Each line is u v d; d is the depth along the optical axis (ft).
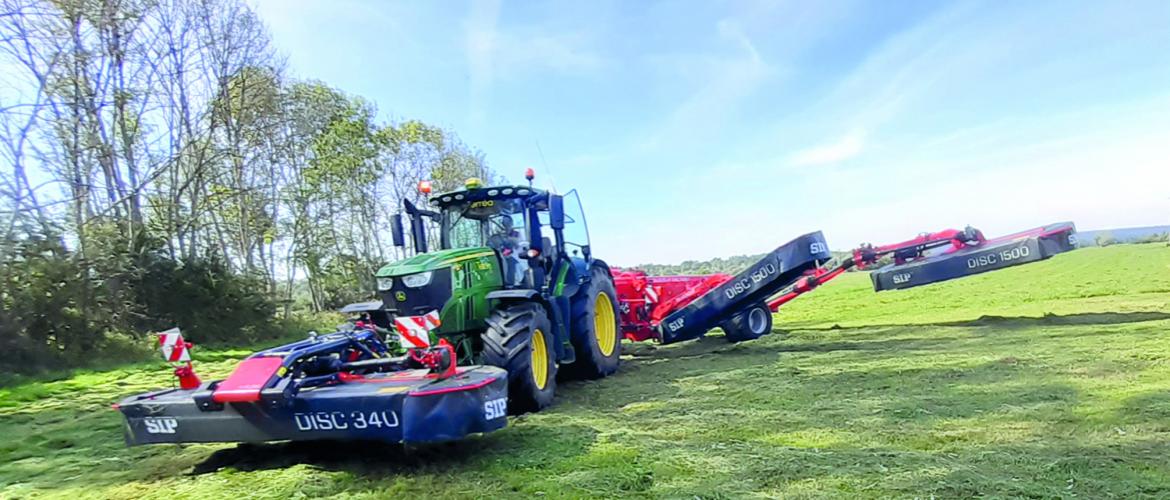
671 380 20.21
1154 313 27.63
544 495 9.88
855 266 31.17
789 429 12.98
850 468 10.22
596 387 20.03
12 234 33.19
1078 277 51.24
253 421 11.78
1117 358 17.84
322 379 12.26
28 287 33.19
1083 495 8.65
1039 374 16.49
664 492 9.69
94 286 37.47
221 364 34.09
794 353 24.04
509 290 18.34
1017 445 10.98
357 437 11.53
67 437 15.89
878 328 30.81
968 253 28.73
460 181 92.48
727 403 15.90
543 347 17.94
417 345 12.06
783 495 9.25
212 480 11.53
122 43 45.47
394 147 81.92
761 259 27.61
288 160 67.97
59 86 41.19
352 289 81.25
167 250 45.39
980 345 22.38
